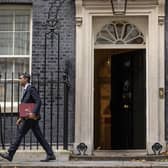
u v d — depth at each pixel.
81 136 12.89
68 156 12.34
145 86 13.31
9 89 13.43
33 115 11.49
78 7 13.02
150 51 12.97
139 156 12.31
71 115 12.97
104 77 15.88
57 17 13.15
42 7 13.18
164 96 12.89
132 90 13.95
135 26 13.42
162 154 12.53
